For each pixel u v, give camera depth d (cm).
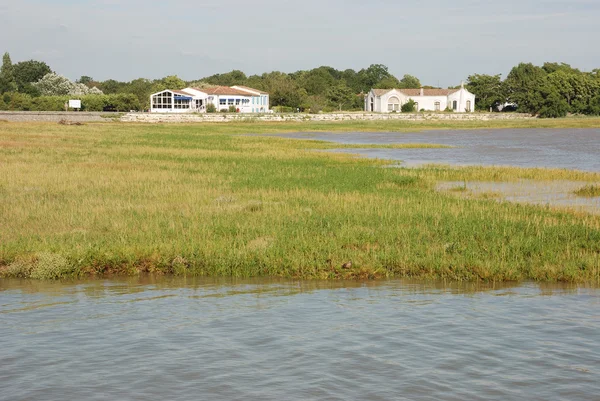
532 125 12125
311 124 12200
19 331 1268
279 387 998
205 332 1254
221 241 1947
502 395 967
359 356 1120
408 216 2319
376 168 4047
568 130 10744
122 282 1688
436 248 1872
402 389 988
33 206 2495
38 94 15125
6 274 1761
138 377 1040
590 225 2147
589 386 996
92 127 9138
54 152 4828
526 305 1427
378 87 18512
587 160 5081
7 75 15138
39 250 1866
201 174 3612
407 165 4544
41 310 1417
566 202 2859
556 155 5569
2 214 2359
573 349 1148
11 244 1917
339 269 1736
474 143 7288
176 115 12494
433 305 1432
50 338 1225
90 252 1808
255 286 1633
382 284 1645
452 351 1139
